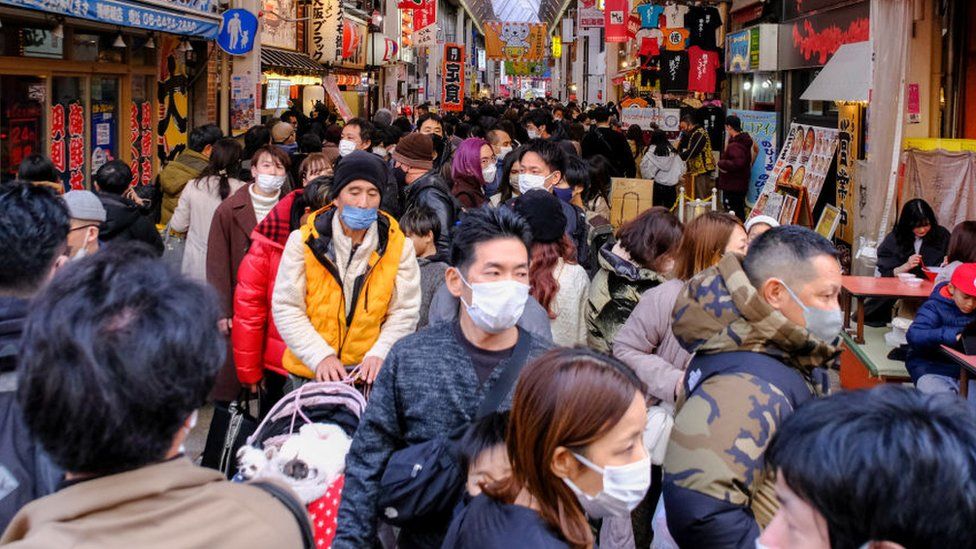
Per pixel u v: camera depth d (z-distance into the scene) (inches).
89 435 52.2
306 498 116.0
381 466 105.1
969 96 343.3
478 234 102.3
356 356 153.1
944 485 45.3
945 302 195.9
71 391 51.8
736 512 79.7
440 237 197.8
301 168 236.1
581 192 251.6
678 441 84.7
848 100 328.8
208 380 56.6
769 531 53.1
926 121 344.8
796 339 87.7
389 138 409.4
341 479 120.6
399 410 105.3
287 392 167.3
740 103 687.7
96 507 52.7
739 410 82.8
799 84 538.9
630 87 1117.1
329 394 135.1
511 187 263.0
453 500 94.7
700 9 669.9
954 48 341.4
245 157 343.3
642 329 140.2
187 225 237.5
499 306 100.5
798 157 456.8
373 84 1096.8
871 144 305.0
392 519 97.3
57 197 91.4
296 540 58.2
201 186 233.0
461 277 103.7
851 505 46.6
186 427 57.3
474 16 2476.6
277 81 717.3
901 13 295.9
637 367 137.9
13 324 78.4
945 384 192.4
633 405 71.9
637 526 152.5
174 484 54.8
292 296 150.6
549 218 157.5
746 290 89.1
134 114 446.0
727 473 80.2
